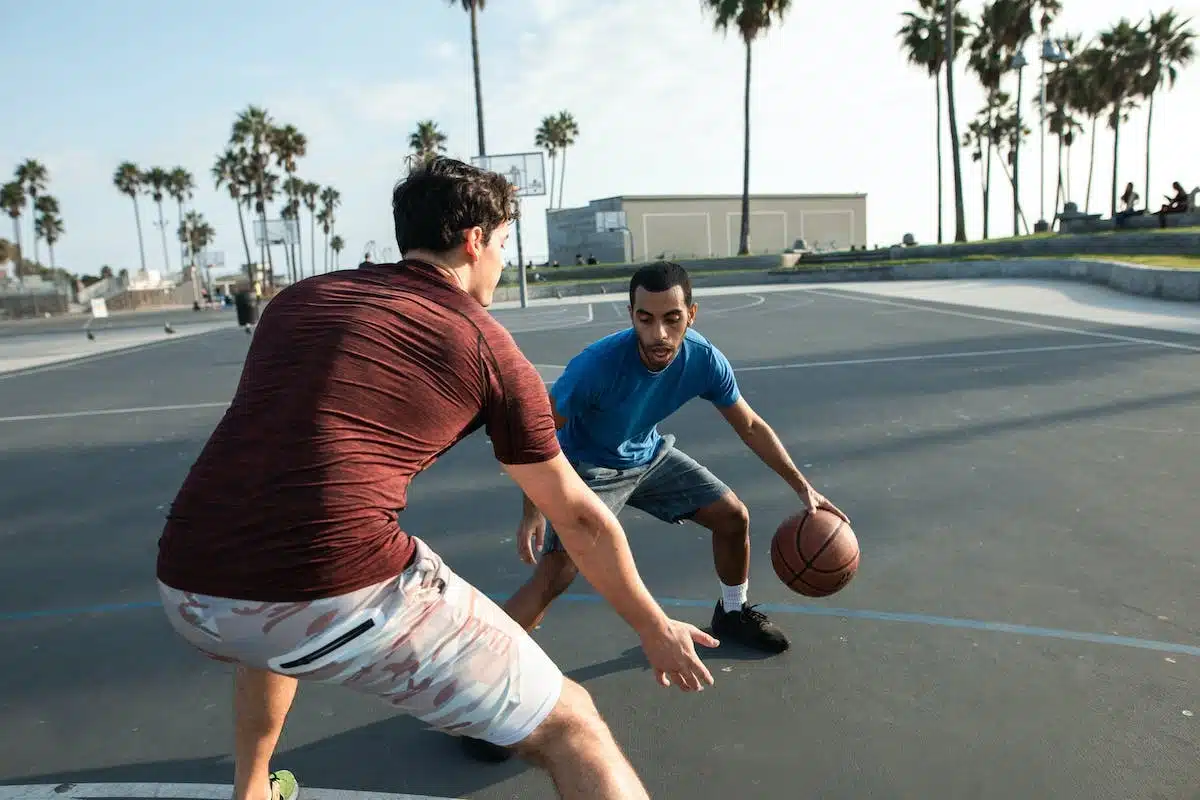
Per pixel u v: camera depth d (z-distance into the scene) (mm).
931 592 3660
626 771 1627
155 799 2453
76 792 2494
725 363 2855
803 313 18344
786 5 41188
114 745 2752
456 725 1590
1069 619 3328
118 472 6801
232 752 2693
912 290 23125
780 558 2932
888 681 2922
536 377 1623
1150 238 24156
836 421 7234
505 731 1608
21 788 2520
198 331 26422
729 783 2391
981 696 2793
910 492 5152
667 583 3910
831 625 3389
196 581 1463
